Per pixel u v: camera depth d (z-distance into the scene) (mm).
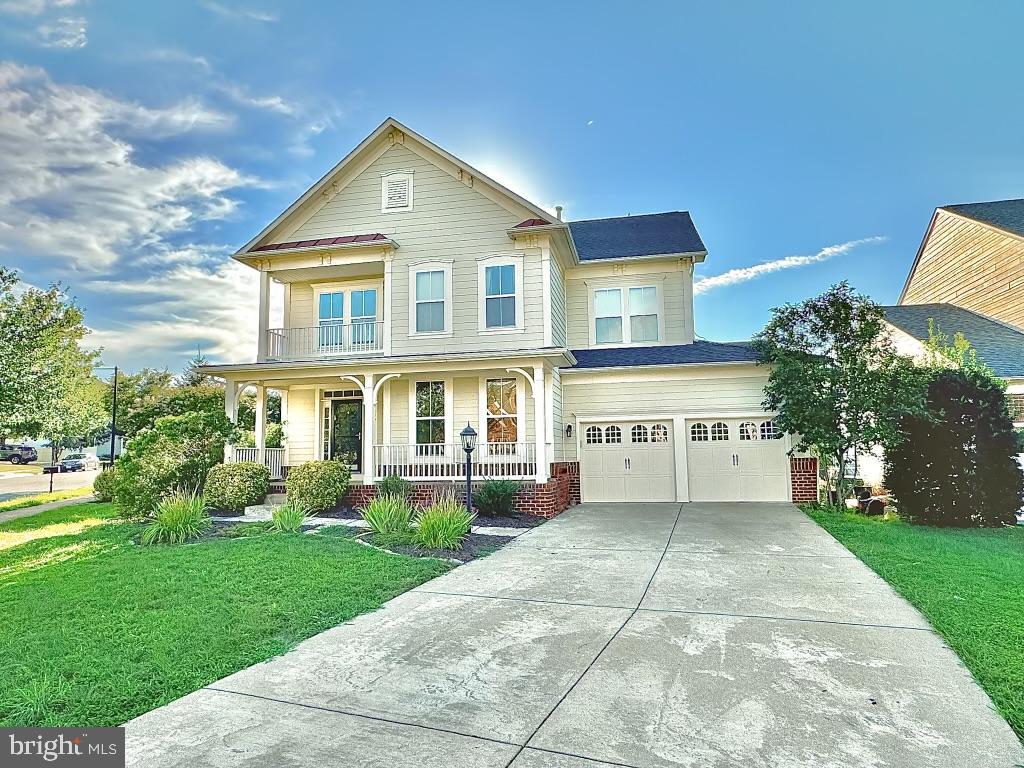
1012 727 3127
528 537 9609
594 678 3824
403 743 3012
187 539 9320
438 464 13695
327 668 4086
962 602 5395
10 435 18016
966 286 18781
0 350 16578
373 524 9836
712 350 15062
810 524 10469
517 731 3127
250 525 10555
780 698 3486
